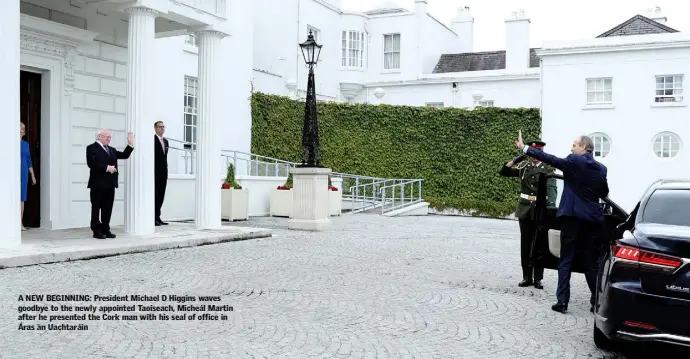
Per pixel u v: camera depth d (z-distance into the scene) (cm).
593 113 2656
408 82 3177
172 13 1245
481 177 2755
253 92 2338
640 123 2584
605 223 722
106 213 1137
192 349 537
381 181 2681
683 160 2514
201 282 820
